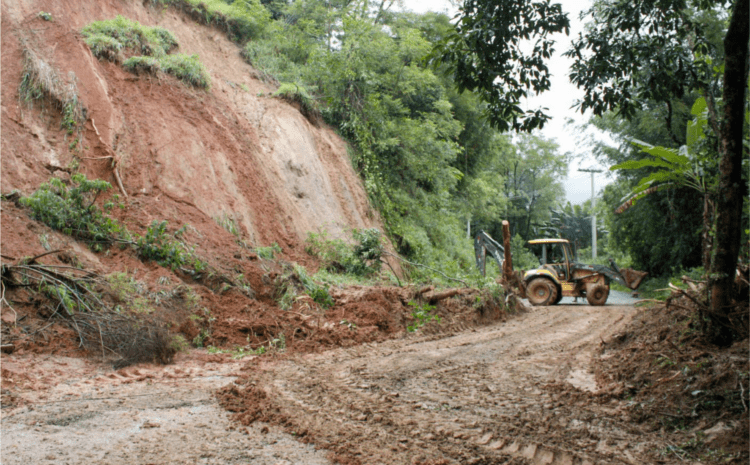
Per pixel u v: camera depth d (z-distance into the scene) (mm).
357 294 11117
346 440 4188
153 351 6805
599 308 15859
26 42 11352
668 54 6738
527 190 53094
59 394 5191
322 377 6453
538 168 52156
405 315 10984
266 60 18656
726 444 4055
